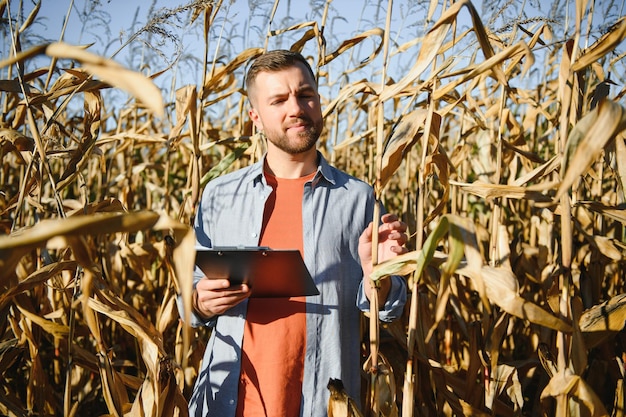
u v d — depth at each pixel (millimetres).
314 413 2014
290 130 2072
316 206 2150
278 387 2010
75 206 3100
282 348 2033
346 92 2230
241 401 2039
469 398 2512
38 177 2451
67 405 2031
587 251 3184
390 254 1929
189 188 2928
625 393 2311
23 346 2598
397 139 1940
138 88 1038
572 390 1787
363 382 2648
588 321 2008
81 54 1088
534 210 3416
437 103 2730
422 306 2766
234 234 2189
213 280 1927
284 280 1871
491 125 3055
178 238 1277
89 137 2373
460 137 3193
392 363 2676
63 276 2639
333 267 2105
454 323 3260
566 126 1838
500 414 2527
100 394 3498
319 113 2127
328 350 2053
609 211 2047
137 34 2186
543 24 2270
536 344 3027
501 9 2311
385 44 1894
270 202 2188
